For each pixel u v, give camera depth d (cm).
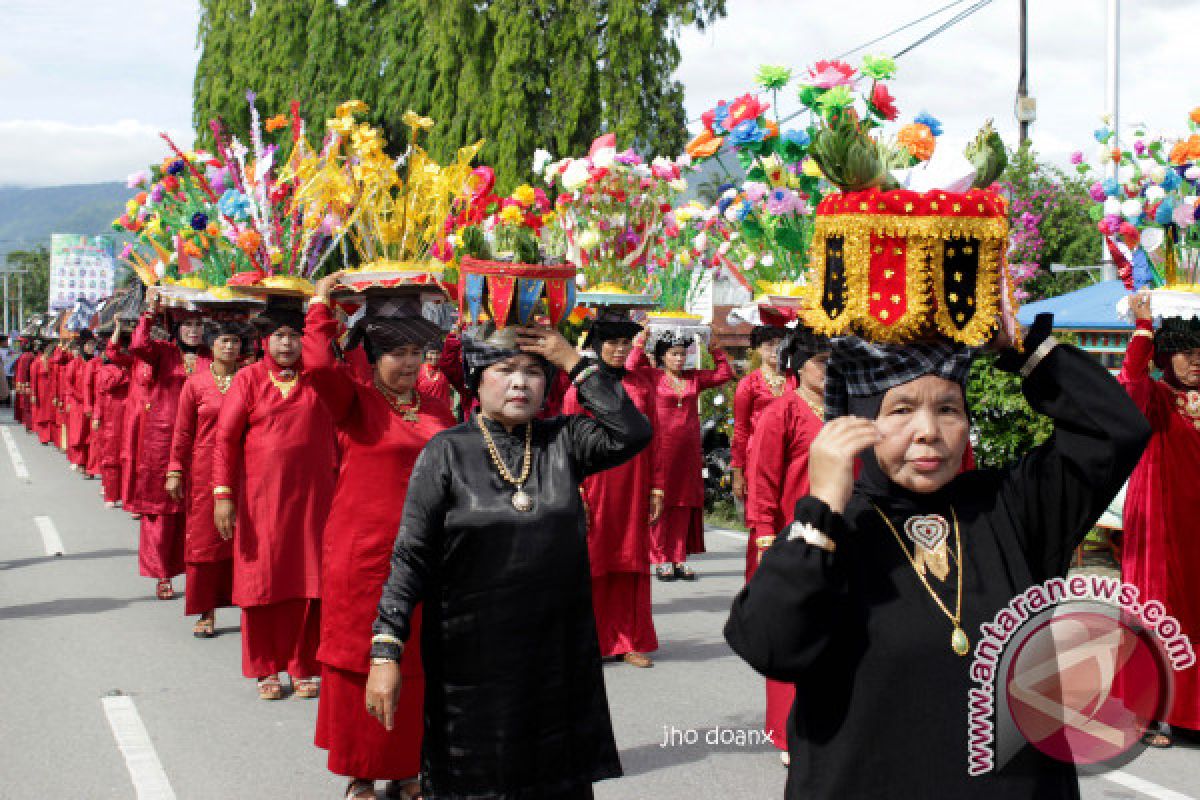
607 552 764
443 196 643
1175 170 613
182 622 892
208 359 1008
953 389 256
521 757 377
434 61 2794
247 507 685
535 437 403
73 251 3925
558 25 2498
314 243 697
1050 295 2112
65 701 684
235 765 579
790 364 596
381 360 513
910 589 252
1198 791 535
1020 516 263
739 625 249
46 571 1093
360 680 498
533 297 389
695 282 1027
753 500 593
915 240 250
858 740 246
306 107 2956
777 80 468
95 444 1848
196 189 804
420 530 385
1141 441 249
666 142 2552
